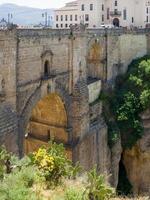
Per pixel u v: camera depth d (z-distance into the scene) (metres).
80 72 65.94
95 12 120.38
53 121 65.00
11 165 36.66
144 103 79.81
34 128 66.81
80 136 65.44
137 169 81.69
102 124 74.06
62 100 61.72
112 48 81.81
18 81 49.25
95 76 79.31
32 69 52.28
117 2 120.38
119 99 81.12
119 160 78.75
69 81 63.34
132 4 119.00
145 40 94.81
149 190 81.88
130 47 89.56
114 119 78.81
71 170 39.19
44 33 54.06
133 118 78.94
